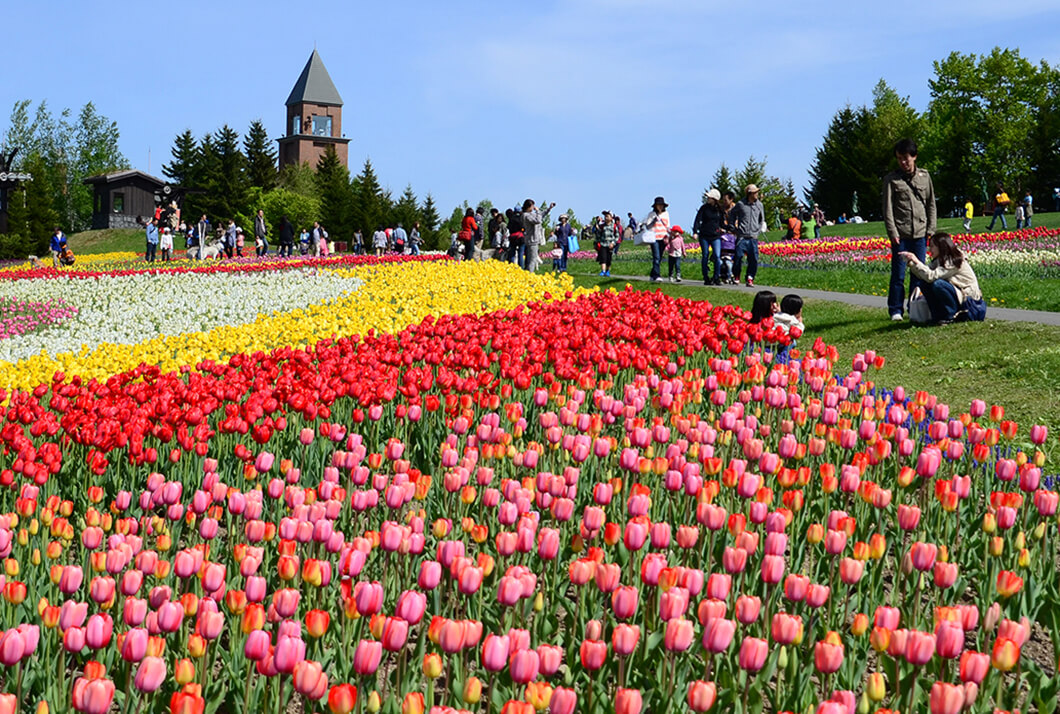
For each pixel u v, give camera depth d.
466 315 11.84
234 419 6.54
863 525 5.31
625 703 2.89
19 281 29.25
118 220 84.25
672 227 23.67
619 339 10.41
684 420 6.34
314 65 133.38
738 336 9.80
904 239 13.61
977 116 78.31
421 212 98.25
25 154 113.69
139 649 3.15
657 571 3.71
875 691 3.05
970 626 3.43
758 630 4.16
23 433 6.68
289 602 3.59
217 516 5.12
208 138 92.50
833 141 85.81
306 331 14.09
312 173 104.50
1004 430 6.16
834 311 16.14
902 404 7.78
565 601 4.30
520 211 26.70
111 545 4.25
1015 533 5.36
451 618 4.20
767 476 5.84
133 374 8.48
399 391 7.86
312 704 3.22
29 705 3.70
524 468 6.21
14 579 4.46
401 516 5.44
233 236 48.59
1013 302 16.09
